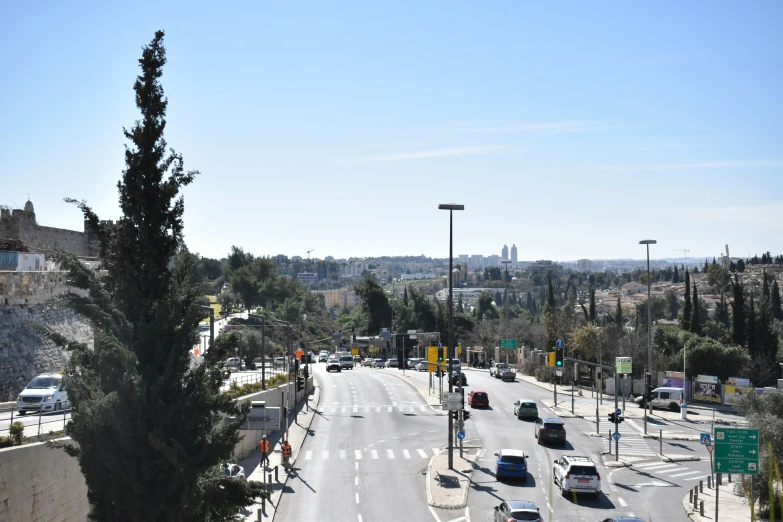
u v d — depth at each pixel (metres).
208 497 20.34
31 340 37.28
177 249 22.03
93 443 18.84
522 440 47.91
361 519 30.05
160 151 21.36
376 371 98.06
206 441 20.20
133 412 19.02
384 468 40.12
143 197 20.94
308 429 52.00
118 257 20.98
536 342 110.00
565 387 78.00
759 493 30.48
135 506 18.56
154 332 20.30
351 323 173.00
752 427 32.88
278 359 102.31
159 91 21.52
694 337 80.12
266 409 38.59
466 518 30.16
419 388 75.12
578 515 30.53
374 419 56.38
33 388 31.25
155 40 21.53
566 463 34.28
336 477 37.97
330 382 81.88
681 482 37.44
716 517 28.47
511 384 79.44
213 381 20.83
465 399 66.44
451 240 43.38
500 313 172.38
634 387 72.56
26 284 38.44
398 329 138.50
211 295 159.62
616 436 42.59
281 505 32.38
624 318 151.62
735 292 85.50
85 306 19.70
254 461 41.59
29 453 20.00
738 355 76.38
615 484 36.81
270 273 156.25
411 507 31.97
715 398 67.44
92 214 21.23
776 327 116.94
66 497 22.09
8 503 18.83
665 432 51.84
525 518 26.33
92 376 19.98
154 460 18.86
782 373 80.38
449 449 39.19
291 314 139.25
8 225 54.97
